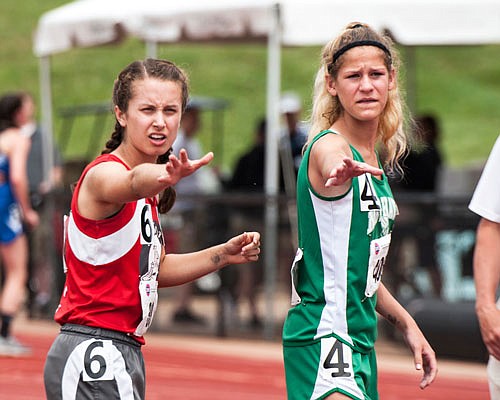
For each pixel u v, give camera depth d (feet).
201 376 68.33
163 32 80.28
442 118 201.87
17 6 226.58
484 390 65.72
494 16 76.79
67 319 31.14
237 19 77.30
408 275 77.46
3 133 71.15
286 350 32.96
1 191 70.69
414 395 63.36
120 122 31.27
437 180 88.43
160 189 27.86
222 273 83.97
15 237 71.51
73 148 163.63
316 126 33.37
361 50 32.04
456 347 74.38
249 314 83.30
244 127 179.73
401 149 34.14
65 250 31.55
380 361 75.25
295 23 76.69
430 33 76.69
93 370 30.48
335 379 31.60
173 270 33.30
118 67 201.05
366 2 76.43
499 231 34.81
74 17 86.58
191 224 81.76
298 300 32.76
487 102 208.85
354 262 31.89
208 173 119.34
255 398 61.21
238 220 81.41
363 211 31.86
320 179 31.76
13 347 72.08
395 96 33.65
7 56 205.16
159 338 84.53
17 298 72.13
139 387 31.35
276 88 79.61
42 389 61.46
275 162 81.82
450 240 77.36
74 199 30.89
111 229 30.45
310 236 32.27
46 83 94.53
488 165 34.86
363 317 32.27
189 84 32.09
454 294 77.51
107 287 30.76
